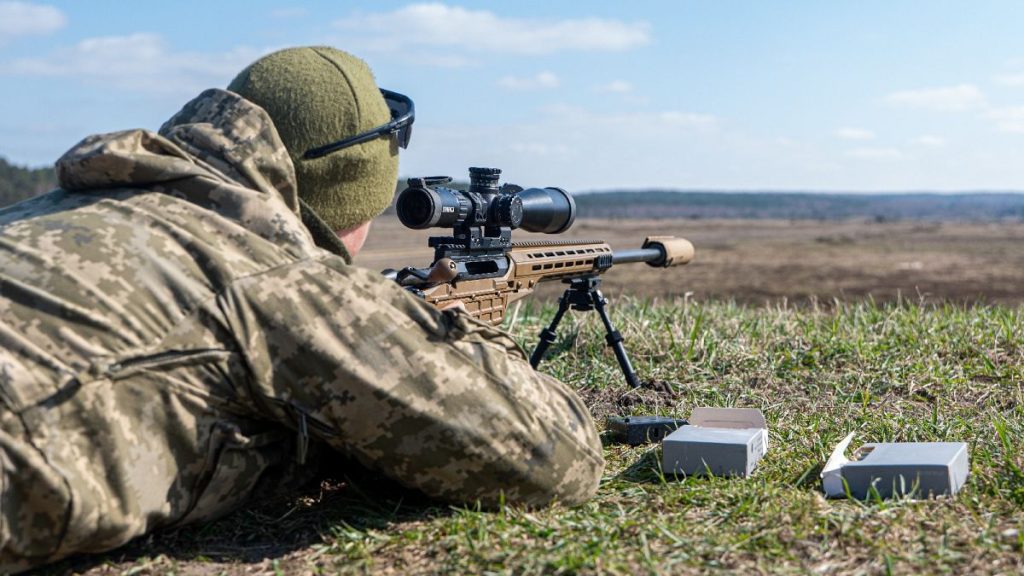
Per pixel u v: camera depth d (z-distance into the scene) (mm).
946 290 19766
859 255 34125
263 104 2920
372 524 2945
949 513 2891
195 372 2523
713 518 2936
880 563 2562
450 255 3756
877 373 5094
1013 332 5699
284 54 3053
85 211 2609
